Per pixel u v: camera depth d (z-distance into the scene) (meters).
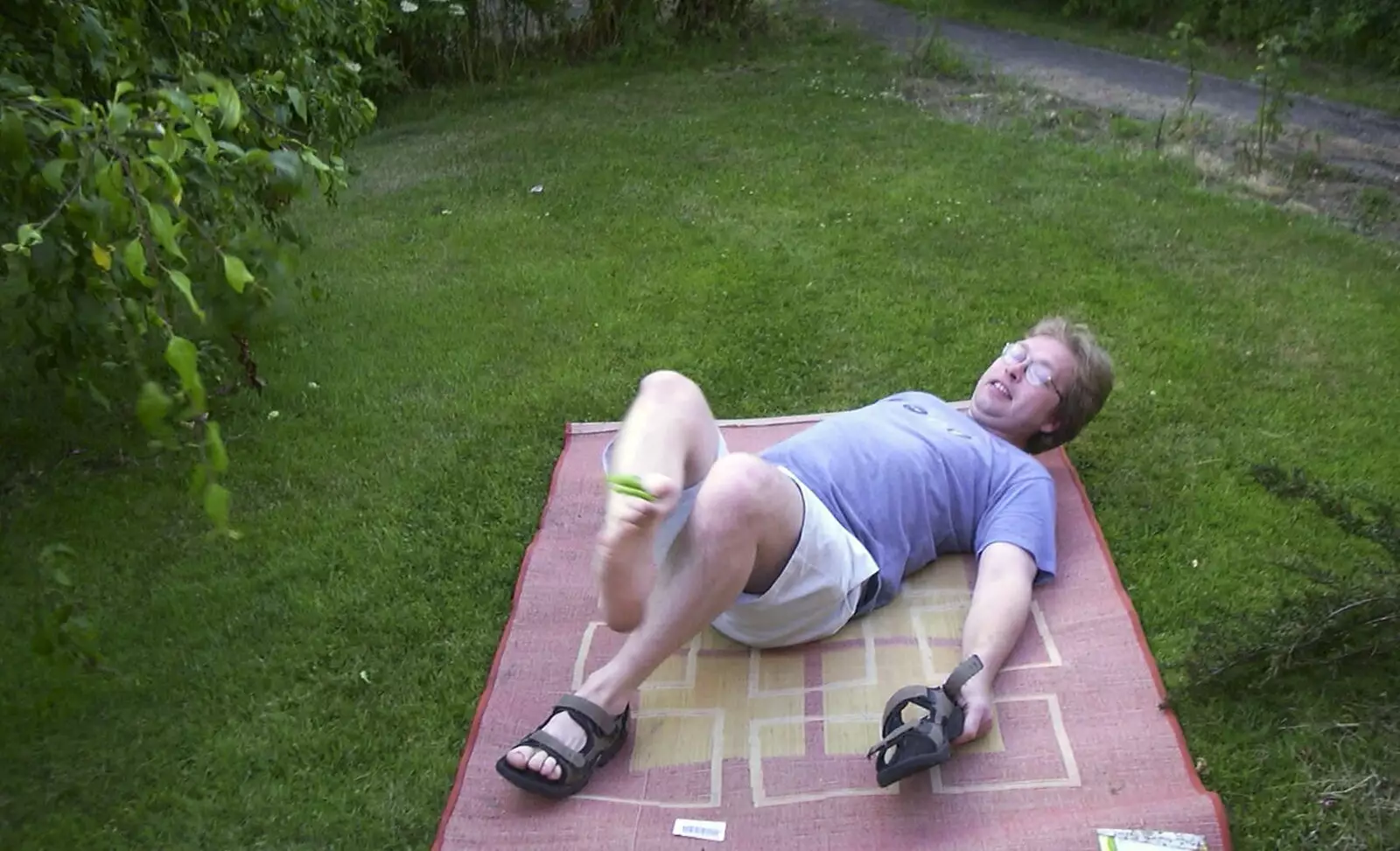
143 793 2.25
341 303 4.46
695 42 8.44
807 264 4.57
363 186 5.91
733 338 4.02
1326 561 2.72
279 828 2.17
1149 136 6.02
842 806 2.09
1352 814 2.04
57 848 2.14
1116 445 3.24
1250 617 2.49
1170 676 2.38
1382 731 2.18
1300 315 3.95
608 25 8.32
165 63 3.16
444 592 2.80
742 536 2.16
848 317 4.11
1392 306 4.00
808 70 7.70
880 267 4.50
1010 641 2.37
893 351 3.86
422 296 4.50
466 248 4.96
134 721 2.43
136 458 3.44
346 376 3.89
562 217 5.27
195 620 2.73
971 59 7.77
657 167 5.87
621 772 2.20
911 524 2.61
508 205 5.48
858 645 2.46
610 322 4.19
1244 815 2.07
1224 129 6.10
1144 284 4.22
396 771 2.29
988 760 2.16
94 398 2.76
